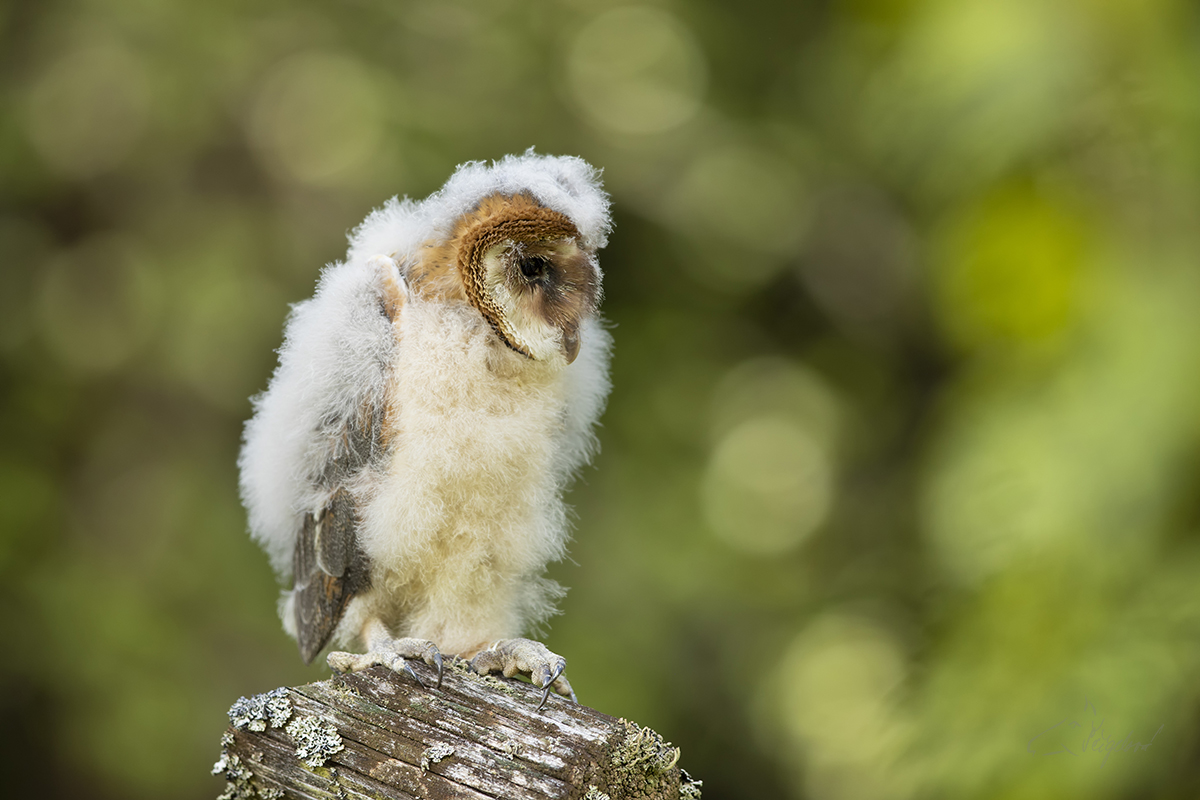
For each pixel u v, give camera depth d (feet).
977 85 26.08
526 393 16.08
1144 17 24.61
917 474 41.93
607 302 46.65
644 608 40.96
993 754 23.41
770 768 41.81
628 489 43.60
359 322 15.74
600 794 12.31
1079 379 24.03
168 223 44.75
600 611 40.63
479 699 13.10
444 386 15.34
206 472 42.78
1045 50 25.36
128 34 44.75
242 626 40.63
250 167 45.21
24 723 39.96
